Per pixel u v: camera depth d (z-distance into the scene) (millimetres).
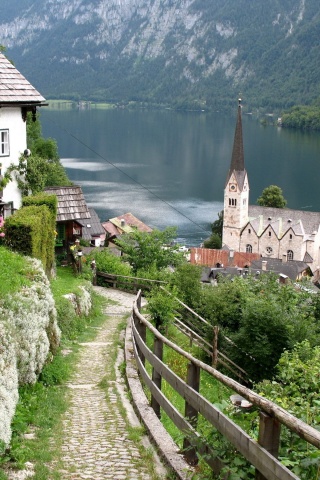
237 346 22766
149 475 7508
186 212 125500
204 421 8016
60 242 33812
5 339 10359
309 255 113312
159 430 8977
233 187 114000
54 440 9000
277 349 22281
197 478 6695
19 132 26812
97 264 34500
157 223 115438
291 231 112812
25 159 27156
